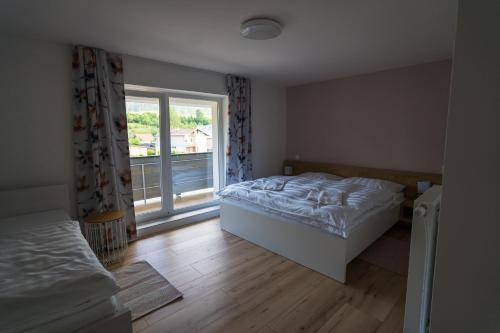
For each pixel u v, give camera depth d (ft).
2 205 7.59
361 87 12.64
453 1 5.75
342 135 13.62
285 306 6.35
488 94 2.21
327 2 5.81
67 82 8.66
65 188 8.65
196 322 5.83
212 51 9.27
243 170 14.03
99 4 5.89
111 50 9.17
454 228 2.50
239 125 13.55
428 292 4.42
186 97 12.37
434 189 4.99
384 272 7.82
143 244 9.96
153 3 5.86
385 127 11.98
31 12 6.24
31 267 4.57
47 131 8.45
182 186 13.05
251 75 13.05
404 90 11.26
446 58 9.97
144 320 5.89
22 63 7.89
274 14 6.39
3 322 3.46
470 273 2.46
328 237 7.45
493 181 2.25
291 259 8.61
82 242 5.87
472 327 2.51
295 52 9.36
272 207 8.93
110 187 9.64
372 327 5.65
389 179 11.92
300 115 15.53
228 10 6.19
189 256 8.96
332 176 13.21
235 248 9.58
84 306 3.98
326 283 7.29
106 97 9.20
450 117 2.41
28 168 8.21
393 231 10.98
